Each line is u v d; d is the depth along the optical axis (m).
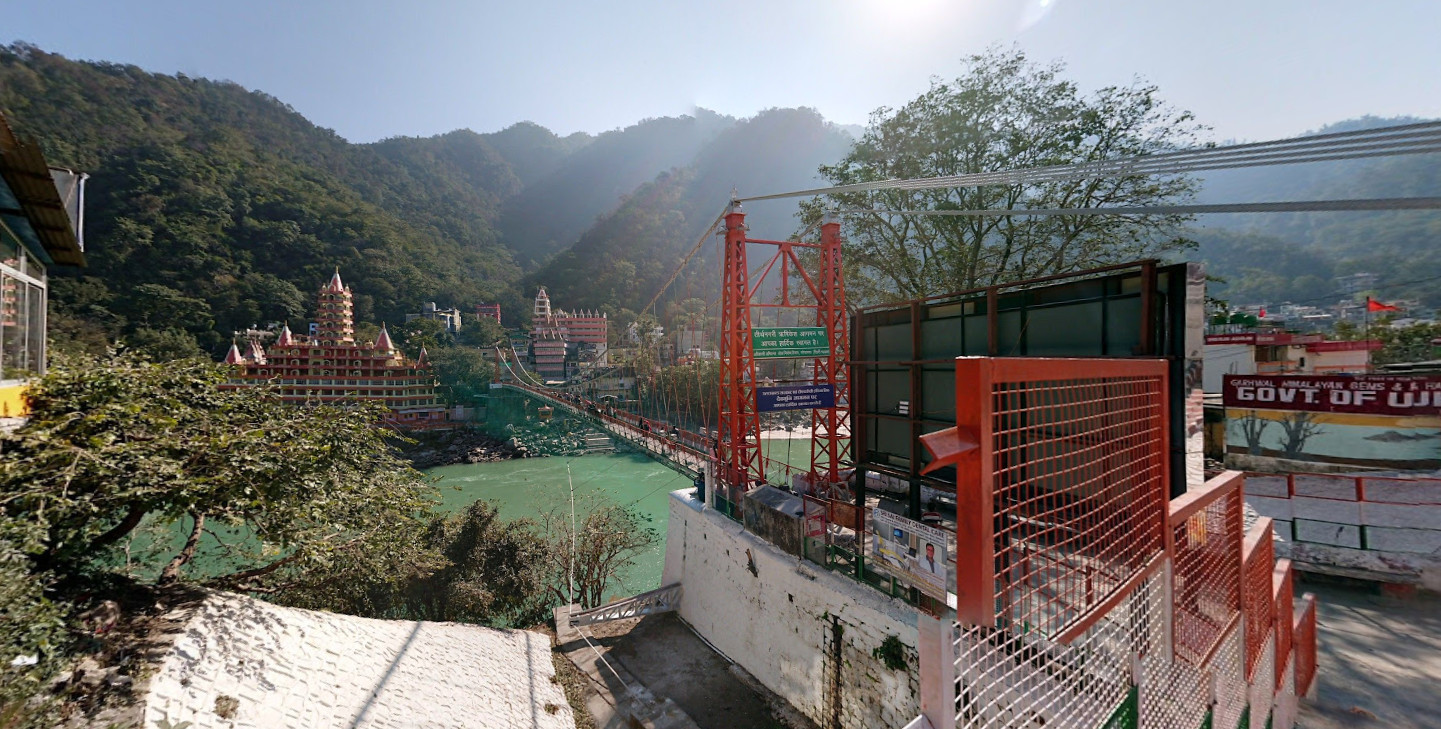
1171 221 16.67
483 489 45.62
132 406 9.71
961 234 19.48
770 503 12.84
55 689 7.12
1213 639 3.85
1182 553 3.62
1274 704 5.27
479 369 79.81
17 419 8.74
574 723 11.74
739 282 17.78
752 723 11.13
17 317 9.13
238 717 8.23
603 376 77.25
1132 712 2.88
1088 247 18.44
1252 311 37.09
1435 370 16.00
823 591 10.66
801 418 60.41
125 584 9.55
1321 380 12.73
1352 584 9.51
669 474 48.72
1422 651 7.56
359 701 9.84
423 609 16.83
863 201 21.50
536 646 14.18
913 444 11.16
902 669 8.84
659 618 15.75
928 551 8.86
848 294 23.03
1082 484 2.75
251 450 10.48
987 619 2.17
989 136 19.05
